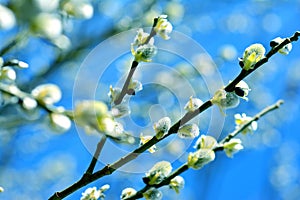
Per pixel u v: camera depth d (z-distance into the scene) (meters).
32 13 0.91
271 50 0.87
